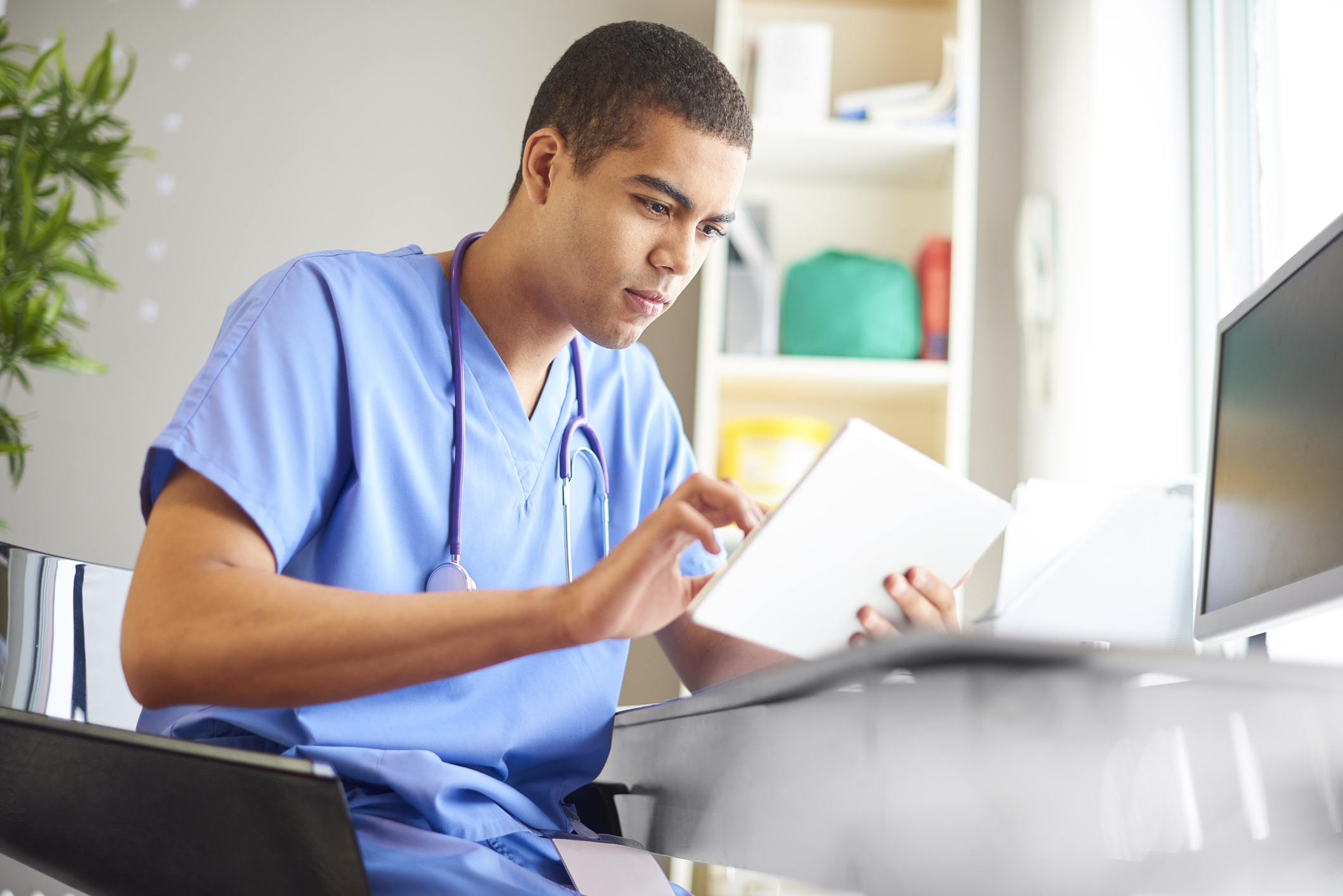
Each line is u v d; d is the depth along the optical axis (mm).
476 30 2502
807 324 2107
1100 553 1184
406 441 985
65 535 2318
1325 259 913
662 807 916
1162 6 2072
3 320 1965
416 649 708
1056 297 2188
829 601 698
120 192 2426
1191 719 488
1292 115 1755
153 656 724
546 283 1012
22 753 747
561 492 1099
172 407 2373
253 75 2477
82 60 2459
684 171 932
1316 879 527
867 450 644
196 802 661
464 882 777
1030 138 2396
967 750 492
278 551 832
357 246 2434
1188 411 1983
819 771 592
